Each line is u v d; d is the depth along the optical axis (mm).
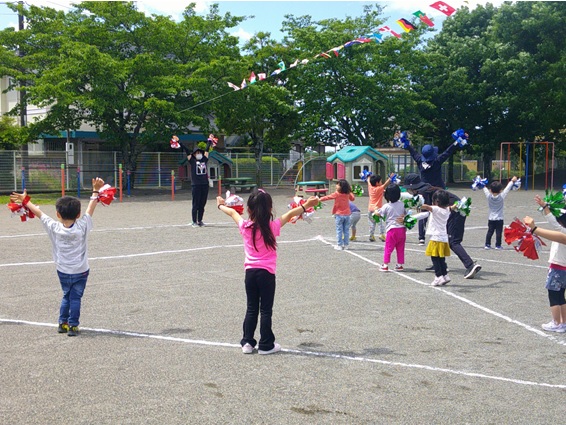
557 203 6180
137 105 28594
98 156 32844
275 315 7129
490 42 39875
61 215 6266
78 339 6105
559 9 36750
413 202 9758
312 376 5098
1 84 36938
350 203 13562
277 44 37062
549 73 36188
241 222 5852
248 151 45656
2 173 29531
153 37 30875
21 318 6926
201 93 30594
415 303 7773
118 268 10117
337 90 37875
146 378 5000
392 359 5574
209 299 7891
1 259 10961
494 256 11750
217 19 33625
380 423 4191
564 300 6512
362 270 10062
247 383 4914
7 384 4844
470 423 4215
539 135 41250
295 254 11672
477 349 5898
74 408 4379
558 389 4871
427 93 40000
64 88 26875
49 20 30328
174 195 30453
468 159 55938
